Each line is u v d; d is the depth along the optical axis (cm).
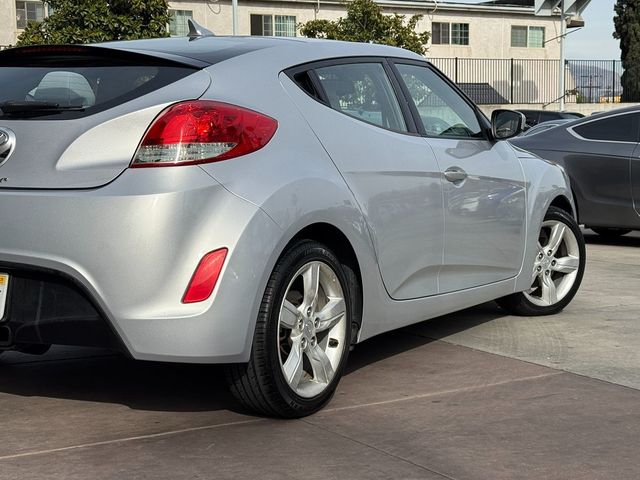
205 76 366
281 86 392
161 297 338
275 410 373
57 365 470
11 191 350
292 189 364
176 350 340
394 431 369
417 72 487
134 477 319
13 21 2827
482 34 3841
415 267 449
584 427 375
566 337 533
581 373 455
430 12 3712
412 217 441
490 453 344
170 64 371
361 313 416
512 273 538
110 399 412
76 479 317
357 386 434
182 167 339
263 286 353
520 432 368
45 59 389
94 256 337
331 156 396
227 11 3219
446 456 341
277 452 344
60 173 345
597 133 932
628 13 4375
